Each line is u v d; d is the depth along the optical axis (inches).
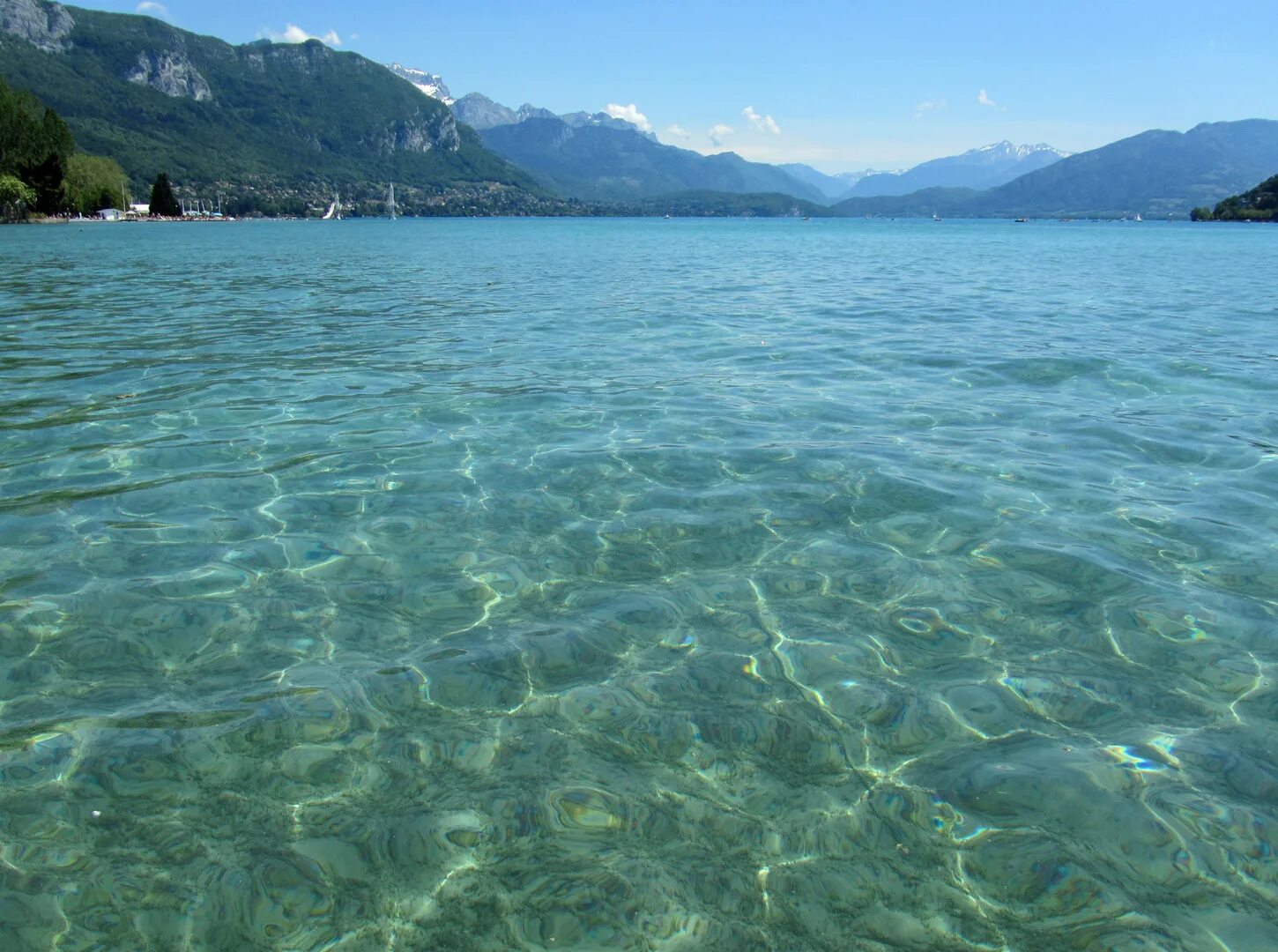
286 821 121.3
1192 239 2891.2
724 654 166.6
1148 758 135.4
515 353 491.2
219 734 139.9
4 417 332.8
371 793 127.0
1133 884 110.7
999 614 181.9
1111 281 1045.8
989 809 124.3
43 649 164.6
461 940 102.0
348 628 174.9
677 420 338.6
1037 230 4613.7
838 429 325.4
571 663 162.9
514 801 125.6
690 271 1198.3
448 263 1387.8
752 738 141.2
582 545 217.3
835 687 155.6
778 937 102.8
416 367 444.8
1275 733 141.9
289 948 100.7
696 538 221.8
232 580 194.9
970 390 396.5
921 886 110.7
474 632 174.2
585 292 875.4
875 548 215.0
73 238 2218.3
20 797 124.7
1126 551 212.2
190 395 374.0
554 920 104.8
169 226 3966.5
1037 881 111.3
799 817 123.0
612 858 115.2
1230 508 241.3
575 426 328.8
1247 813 123.0
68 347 498.0
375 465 278.2
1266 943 101.4
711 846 117.4
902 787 129.2
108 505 239.3
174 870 112.2
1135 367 449.1
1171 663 162.9
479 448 298.0
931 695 153.3
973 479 266.8
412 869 112.8
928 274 1169.4
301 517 233.5
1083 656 165.8
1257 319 653.3
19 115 3174.2
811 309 717.3
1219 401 372.2
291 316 657.6
